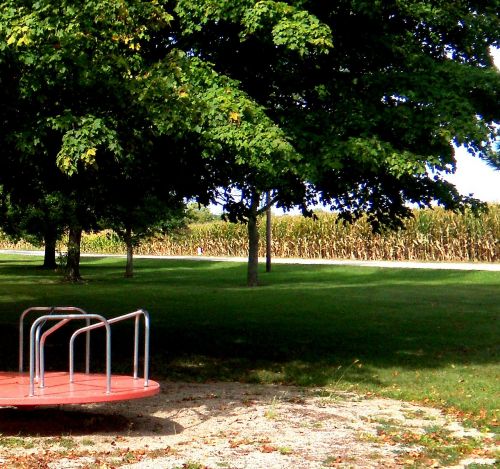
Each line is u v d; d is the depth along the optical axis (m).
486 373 11.98
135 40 10.00
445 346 14.79
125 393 7.48
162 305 22.58
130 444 7.32
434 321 18.61
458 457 6.96
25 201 12.64
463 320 18.84
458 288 29.05
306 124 11.11
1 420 8.38
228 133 9.62
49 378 8.41
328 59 11.88
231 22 10.52
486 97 12.44
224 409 9.12
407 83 11.61
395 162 10.58
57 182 11.23
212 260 51.62
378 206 13.60
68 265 35.12
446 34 13.44
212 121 9.77
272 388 10.86
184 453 6.94
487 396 10.12
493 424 8.45
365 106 11.37
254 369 12.34
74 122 8.48
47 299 24.94
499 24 13.35
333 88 11.80
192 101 9.29
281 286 30.91
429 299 24.47
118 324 17.92
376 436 7.73
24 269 45.91
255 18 9.95
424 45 13.44
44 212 29.98
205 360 13.16
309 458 6.81
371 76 11.74
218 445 7.28
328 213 53.47
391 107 11.55
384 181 12.60
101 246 71.00
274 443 7.38
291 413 8.90
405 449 7.21
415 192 13.12
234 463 6.60
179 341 15.16
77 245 34.94
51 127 8.78
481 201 13.20
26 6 8.59
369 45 12.07
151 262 51.72
